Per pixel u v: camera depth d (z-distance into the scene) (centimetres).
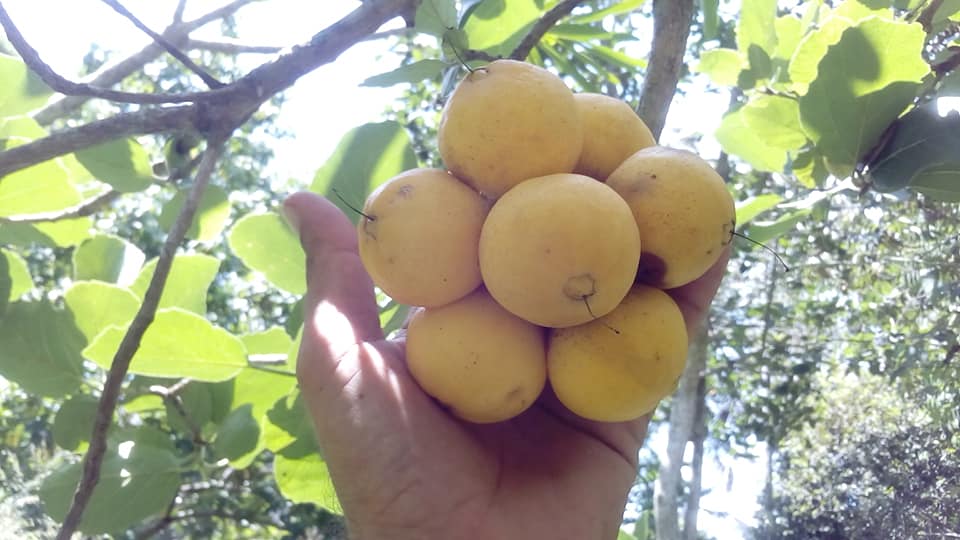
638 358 26
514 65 26
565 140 26
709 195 26
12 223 54
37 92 51
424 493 28
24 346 53
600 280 24
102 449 41
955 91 47
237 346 47
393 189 26
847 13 53
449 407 28
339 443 28
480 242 25
